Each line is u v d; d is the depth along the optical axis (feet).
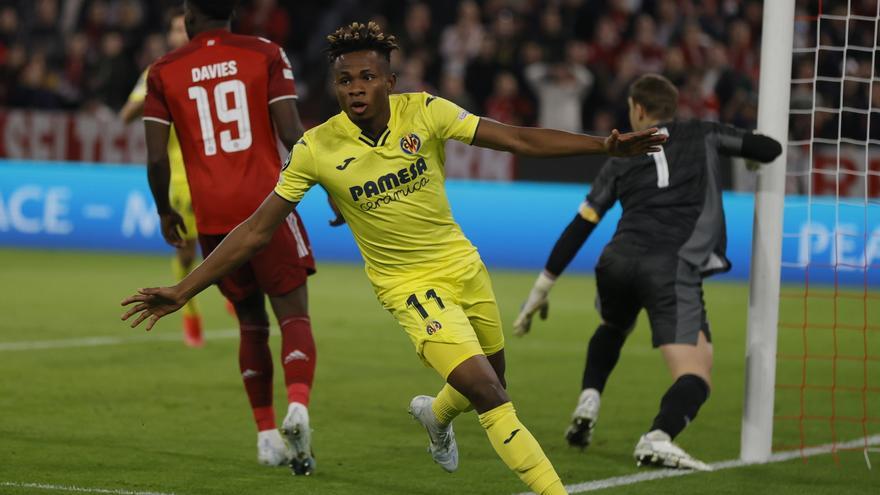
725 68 127.44
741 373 67.82
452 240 36.50
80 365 65.05
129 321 82.12
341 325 83.05
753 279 45.57
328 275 112.68
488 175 121.60
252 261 43.32
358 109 34.42
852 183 109.50
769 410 45.73
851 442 49.96
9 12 148.97
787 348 77.36
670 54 126.82
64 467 42.52
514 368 68.08
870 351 76.74
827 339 81.51
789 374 67.87
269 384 44.68
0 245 129.29
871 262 108.58
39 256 120.98
